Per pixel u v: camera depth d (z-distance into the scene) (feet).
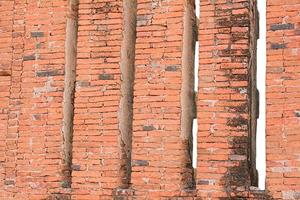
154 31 24.07
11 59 26.86
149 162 23.36
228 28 23.02
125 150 24.57
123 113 24.62
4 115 26.89
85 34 25.13
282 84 21.98
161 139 23.34
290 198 21.31
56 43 25.77
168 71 23.66
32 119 25.71
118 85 24.41
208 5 23.40
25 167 25.55
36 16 26.30
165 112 23.44
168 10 23.98
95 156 24.25
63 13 25.85
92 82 24.76
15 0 26.96
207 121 22.75
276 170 21.62
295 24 22.13
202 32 23.35
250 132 22.98
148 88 23.81
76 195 24.26
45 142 25.35
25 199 25.34
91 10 25.20
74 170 24.45
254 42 24.53
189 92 24.48
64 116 25.40
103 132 24.29
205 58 23.15
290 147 21.56
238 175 22.09
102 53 24.80
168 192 22.94
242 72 22.61
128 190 23.52
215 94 22.81
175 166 23.02
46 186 25.05
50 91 25.58
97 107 24.53
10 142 26.21
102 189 23.94
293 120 21.66
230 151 22.33
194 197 22.54
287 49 22.09
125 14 25.07
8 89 26.99
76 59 25.70
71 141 25.59
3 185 26.09
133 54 25.66
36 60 26.00
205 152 22.62
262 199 21.66
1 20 27.37
